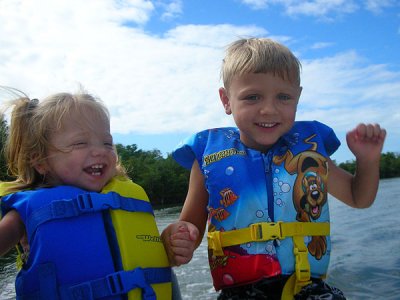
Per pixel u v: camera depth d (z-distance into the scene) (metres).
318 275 0.77
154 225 0.75
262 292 0.75
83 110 0.71
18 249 0.71
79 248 0.64
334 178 0.87
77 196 0.67
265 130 0.77
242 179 0.81
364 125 0.79
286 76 0.76
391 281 2.25
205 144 0.88
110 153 0.72
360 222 4.63
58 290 0.61
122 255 0.66
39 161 0.71
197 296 2.26
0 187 0.73
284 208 0.79
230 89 0.80
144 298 0.63
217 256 0.79
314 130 0.87
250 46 0.79
